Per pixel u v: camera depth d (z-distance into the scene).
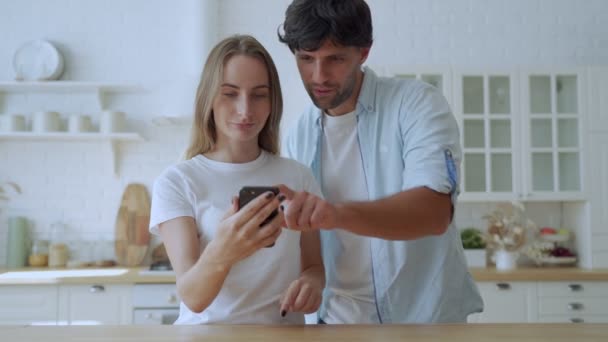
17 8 3.74
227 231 1.00
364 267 1.49
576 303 3.14
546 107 3.48
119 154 3.69
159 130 3.71
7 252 3.58
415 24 3.76
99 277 3.05
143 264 3.62
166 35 3.75
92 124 3.70
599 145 3.44
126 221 3.63
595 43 3.78
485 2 3.77
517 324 1.02
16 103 3.71
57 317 3.05
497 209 3.68
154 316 3.06
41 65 3.63
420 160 1.29
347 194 1.51
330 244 1.51
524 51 3.76
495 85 3.47
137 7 3.76
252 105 1.26
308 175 1.43
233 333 0.94
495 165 3.45
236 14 3.75
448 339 0.88
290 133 1.65
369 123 1.48
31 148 3.67
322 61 1.31
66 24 3.75
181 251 1.18
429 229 1.18
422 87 1.44
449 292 1.47
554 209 3.73
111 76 3.73
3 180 3.65
